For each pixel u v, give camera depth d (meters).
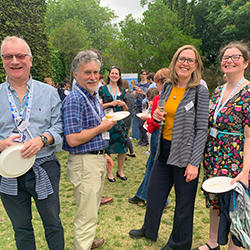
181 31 18.23
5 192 1.66
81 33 26.14
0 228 2.62
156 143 2.65
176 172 2.03
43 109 1.73
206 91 1.91
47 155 1.74
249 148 1.77
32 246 1.83
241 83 1.89
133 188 3.70
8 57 1.55
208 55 18.84
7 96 1.66
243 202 1.71
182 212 2.04
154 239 2.30
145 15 20.23
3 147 1.59
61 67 21.59
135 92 6.31
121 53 20.36
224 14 12.89
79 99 1.90
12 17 6.36
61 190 3.65
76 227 1.99
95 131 1.91
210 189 1.76
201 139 1.88
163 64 17.94
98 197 2.04
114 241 2.40
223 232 1.80
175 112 1.98
